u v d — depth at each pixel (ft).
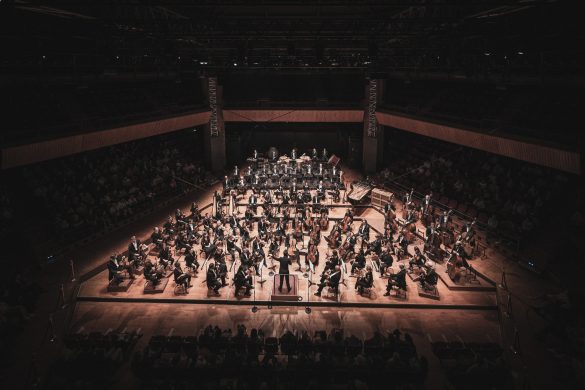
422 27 65.72
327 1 45.91
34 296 58.44
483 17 63.57
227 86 132.26
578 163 63.26
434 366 49.83
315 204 90.38
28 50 70.74
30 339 52.85
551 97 81.05
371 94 115.03
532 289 62.64
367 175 117.08
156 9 65.62
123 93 102.89
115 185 88.07
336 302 61.21
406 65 99.55
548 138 69.62
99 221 79.30
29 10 57.41
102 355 47.70
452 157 100.17
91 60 81.05
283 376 45.93
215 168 121.08
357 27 65.46
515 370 48.29
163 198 95.50
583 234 65.16
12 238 69.10
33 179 77.82
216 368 46.26
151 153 105.29
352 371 45.83
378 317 59.16
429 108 105.09
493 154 91.50
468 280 64.69
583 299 54.34
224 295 62.69
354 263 65.82
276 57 88.38
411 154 113.91
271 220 81.10
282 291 62.80
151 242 77.10
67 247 72.33
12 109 76.64
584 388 44.98
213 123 118.01
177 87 118.52
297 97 131.75
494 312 59.93
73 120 83.41
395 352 46.73
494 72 77.87
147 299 61.82
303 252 73.26
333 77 129.59
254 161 116.37
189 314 59.57
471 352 49.08
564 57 69.51
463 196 86.53
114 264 63.57
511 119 82.79
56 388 44.34
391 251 70.74
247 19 61.11
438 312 60.18
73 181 82.64
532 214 72.13
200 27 73.00
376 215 91.71
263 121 122.01
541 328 54.90
